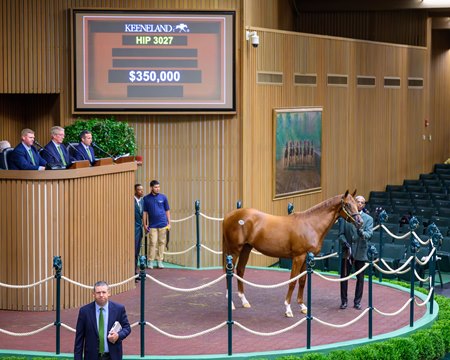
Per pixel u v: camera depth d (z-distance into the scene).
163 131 21.80
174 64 21.33
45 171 15.29
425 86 33.41
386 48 30.02
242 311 15.51
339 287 17.62
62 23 21.38
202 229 22.02
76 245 15.70
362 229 15.34
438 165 35.19
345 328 14.59
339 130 26.77
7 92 21.27
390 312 15.79
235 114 21.67
